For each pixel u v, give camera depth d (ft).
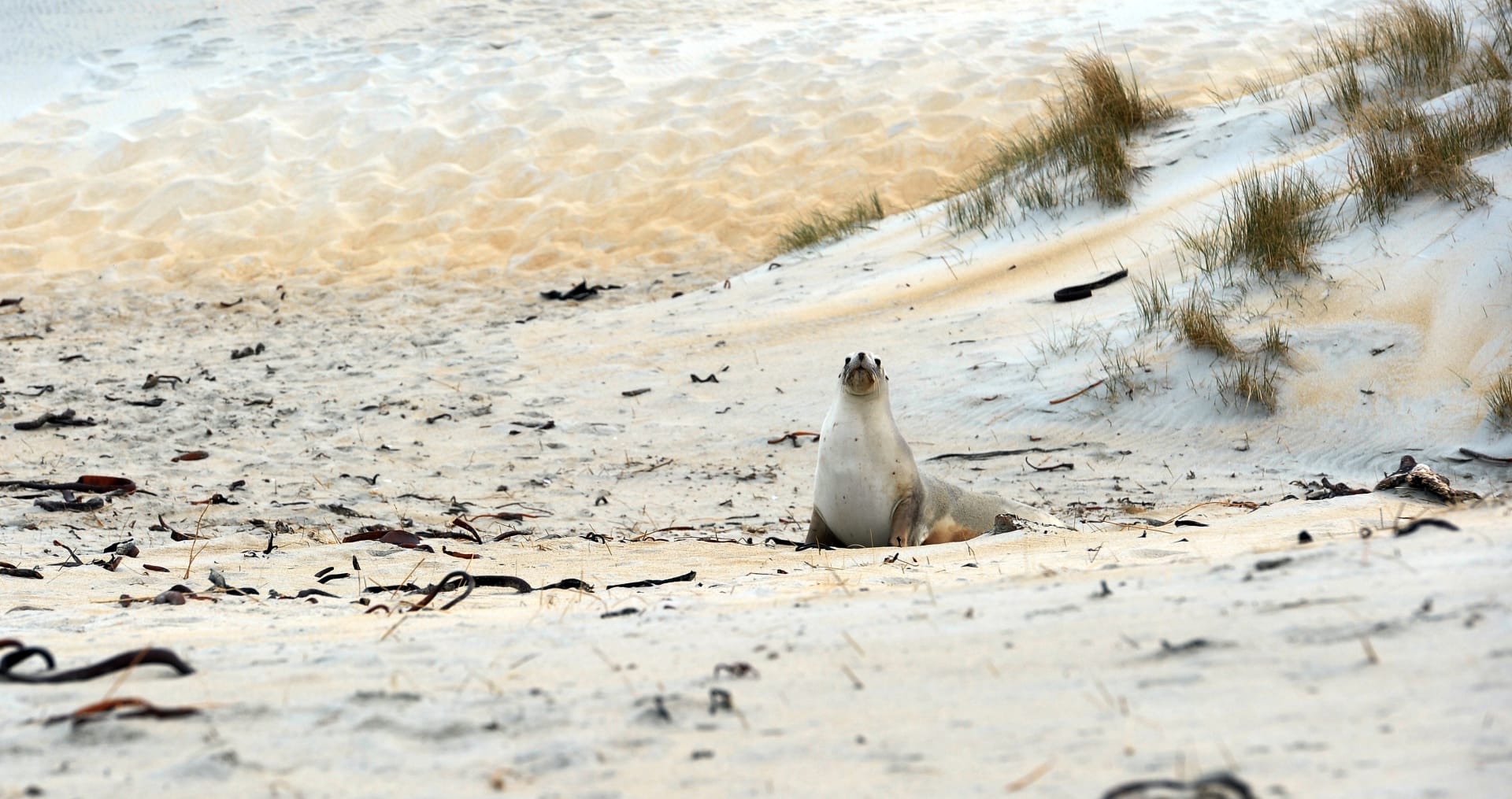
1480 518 54.75
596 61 303.07
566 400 160.56
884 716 34.04
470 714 36.86
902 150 252.42
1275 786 26.32
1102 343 152.35
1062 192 193.88
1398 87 188.96
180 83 307.99
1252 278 154.51
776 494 127.95
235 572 84.84
